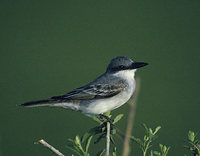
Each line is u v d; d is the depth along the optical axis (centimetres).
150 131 644
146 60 2002
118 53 2109
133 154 1222
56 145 1423
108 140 647
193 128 1502
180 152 1295
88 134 660
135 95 421
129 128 416
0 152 1173
